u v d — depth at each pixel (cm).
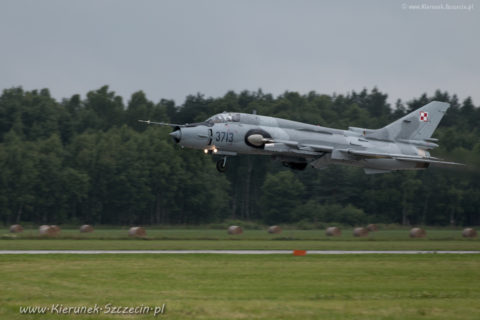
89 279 6919
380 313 5297
